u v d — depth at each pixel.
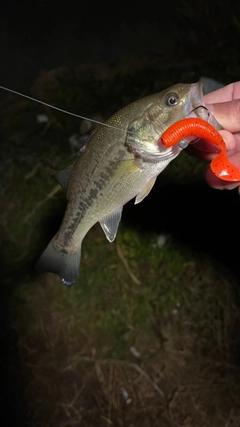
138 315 0.74
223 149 0.35
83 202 0.40
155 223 0.78
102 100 0.90
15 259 0.78
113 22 0.96
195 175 0.81
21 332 0.73
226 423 0.65
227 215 0.78
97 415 0.67
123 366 0.70
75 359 0.71
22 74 0.93
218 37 0.95
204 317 0.72
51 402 0.68
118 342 0.72
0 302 0.75
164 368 0.70
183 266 0.76
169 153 0.39
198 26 0.96
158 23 0.97
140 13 0.96
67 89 0.92
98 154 0.39
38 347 0.72
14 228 0.80
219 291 0.73
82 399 0.68
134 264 0.76
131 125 0.38
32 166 0.84
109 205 0.40
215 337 0.71
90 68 0.94
